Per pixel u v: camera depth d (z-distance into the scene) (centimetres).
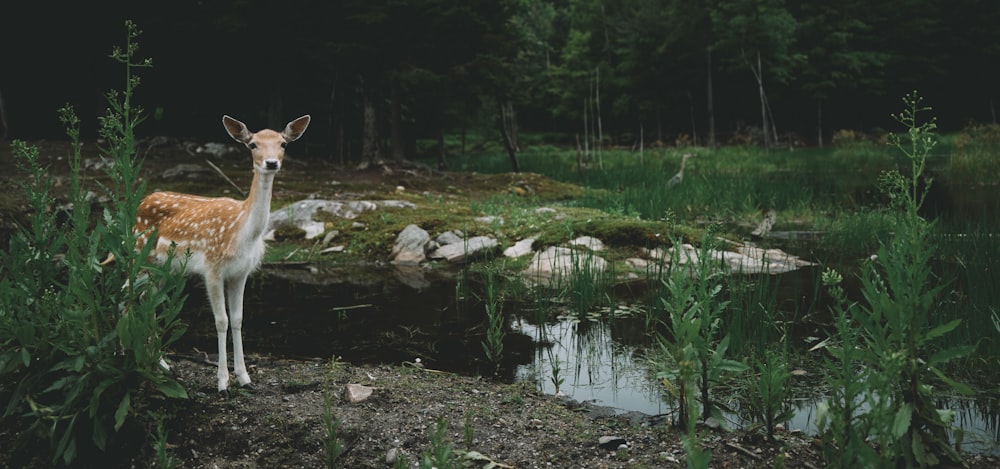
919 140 331
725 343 400
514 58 1916
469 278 848
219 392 425
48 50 1831
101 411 376
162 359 441
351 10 1656
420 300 740
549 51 4831
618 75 4322
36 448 374
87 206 406
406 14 1655
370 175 1661
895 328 324
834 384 344
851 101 4188
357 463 368
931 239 831
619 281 800
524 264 891
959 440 346
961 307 555
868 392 318
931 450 342
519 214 1119
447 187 1577
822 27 3844
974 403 435
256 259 438
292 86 2109
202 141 1808
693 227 1091
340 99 1880
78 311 375
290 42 1756
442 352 564
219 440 387
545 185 1689
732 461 364
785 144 3816
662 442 388
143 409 388
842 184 1620
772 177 1827
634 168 2062
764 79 3788
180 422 393
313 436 386
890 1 4100
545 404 448
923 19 4031
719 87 4159
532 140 4581
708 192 1375
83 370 377
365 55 1675
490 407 436
